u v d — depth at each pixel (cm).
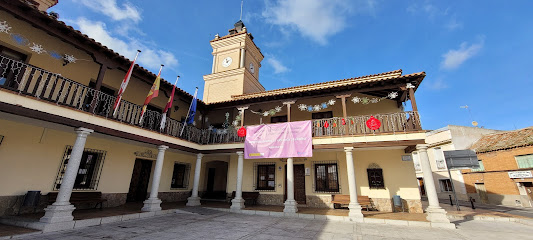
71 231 620
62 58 853
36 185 773
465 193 2005
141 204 1062
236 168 1378
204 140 1259
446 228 744
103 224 720
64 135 866
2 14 712
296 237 616
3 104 560
